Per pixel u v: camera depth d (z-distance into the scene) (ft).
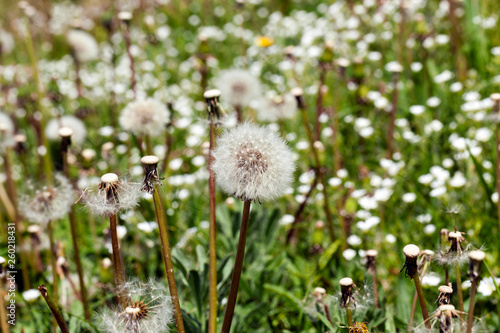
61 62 5.20
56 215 2.00
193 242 2.46
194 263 2.30
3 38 3.91
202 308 2.02
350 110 3.36
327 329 1.92
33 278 2.43
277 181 1.56
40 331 2.11
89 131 3.91
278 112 2.88
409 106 3.54
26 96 3.65
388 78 3.86
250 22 5.87
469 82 3.40
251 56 4.84
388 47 4.37
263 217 2.44
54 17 6.01
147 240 2.41
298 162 3.17
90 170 2.52
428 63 3.51
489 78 3.41
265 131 1.62
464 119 3.04
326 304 1.90
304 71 4.04
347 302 1.66
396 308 2.14
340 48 4.31
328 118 3.45
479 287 1.96
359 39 4.48
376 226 2.54
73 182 2.56
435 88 3.46
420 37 3.65
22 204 2.03
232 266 2.11
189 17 6.27
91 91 4.49
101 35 5.82
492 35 3.88
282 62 4.28
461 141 2.67
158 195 1.59
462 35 4.05
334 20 4.86
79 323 2.01
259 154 1.56
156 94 4.25
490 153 2.74
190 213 2.74
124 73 4.70
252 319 2.19
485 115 2.81
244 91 2.57
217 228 2.47
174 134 3.61
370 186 2.79
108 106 4.22
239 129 1.61
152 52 4.58
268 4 6.07
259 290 2.19
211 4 6.20
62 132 1.99
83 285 2.06
